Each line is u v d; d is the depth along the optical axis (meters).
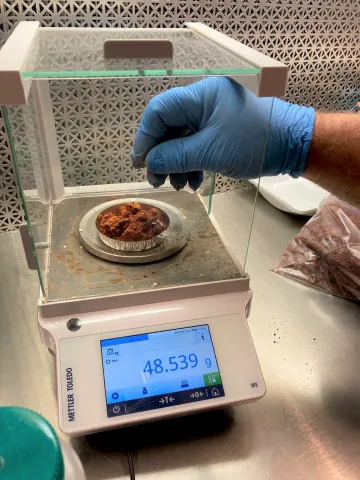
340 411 0.66
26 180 0.59
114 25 0.84
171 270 0.66
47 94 0.70
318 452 0.60
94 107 0.77
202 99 0.66
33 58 0.53
